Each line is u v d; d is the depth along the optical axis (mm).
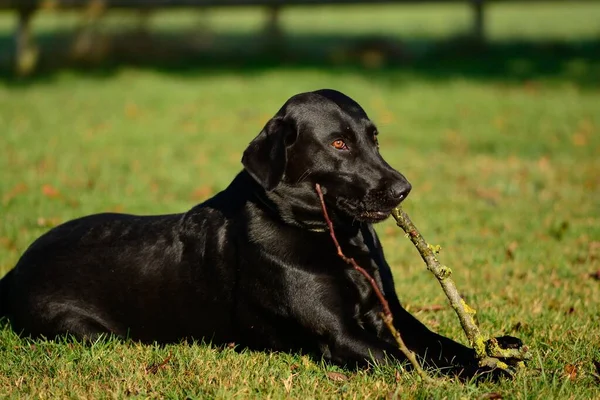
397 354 5969
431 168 14859
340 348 6176
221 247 6645
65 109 21438
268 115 20766
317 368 6199
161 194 12961
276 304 6418
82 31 29422
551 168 14695
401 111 21078
